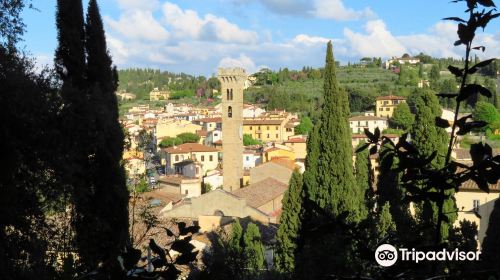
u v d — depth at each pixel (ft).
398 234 18.95
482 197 114.11
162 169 343.87
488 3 14.61
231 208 161.68
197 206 162.91
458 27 15.10
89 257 74.79
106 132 79.82
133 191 113.29
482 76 414.21
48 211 74.90
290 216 96.48
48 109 67.21
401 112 392.47
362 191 111.55
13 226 65.87
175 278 15.12
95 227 79.00
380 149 17.94
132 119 521.65
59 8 86.63
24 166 66.23
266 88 628.28
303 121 429.38
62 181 68.44
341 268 29.50
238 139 243.19
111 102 88.07
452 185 15.44
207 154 337.11
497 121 284.61
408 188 16.08
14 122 62.75
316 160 105.19
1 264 52.60
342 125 103.35
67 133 70.18
